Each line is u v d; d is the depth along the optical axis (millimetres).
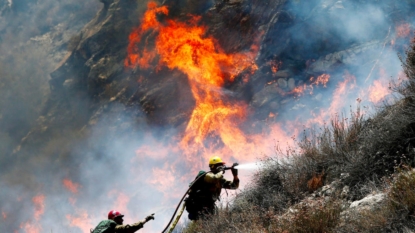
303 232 4707
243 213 5938
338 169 5695
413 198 4105
